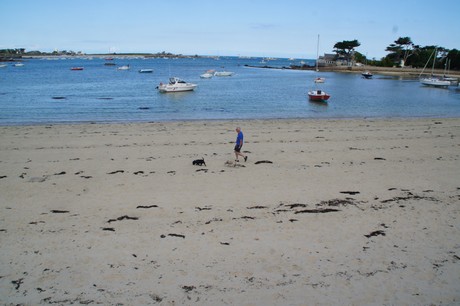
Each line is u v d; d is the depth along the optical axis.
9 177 14.44
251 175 14.88
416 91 61.56
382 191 13.11
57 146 19.72
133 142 20.91
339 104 43.25
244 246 9.16
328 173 15.26
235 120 30.41
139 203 11.84
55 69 121.62
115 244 9.22
